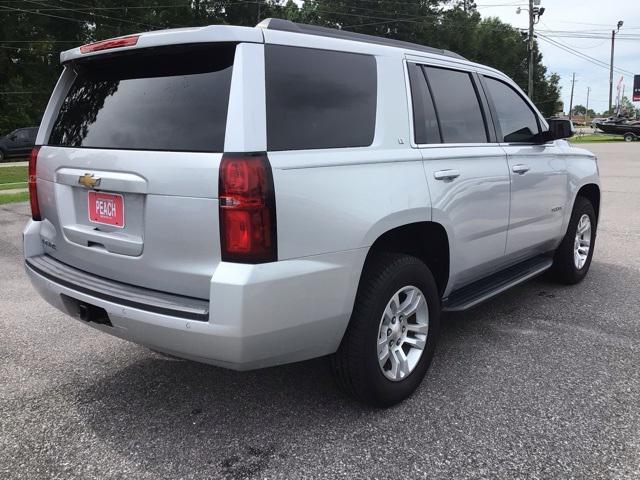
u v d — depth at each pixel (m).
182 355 2.68
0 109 37.50
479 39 58.47
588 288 5.45
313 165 2.67
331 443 2.88
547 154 4.68
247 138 2.48
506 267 4.56
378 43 3.30
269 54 2.64
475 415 3.12
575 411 3.15
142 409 3.25
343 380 3.06
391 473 2.63
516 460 2.72
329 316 2.76
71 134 3.24
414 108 3.36
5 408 3.27
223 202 2.46
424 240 3.57
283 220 2.53
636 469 2.64
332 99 2.88
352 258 2.81
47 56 40.59
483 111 4.04
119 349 4.11
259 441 2.91
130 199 2.79
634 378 3.54
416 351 3.37
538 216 4.55
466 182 3.59
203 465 2.71
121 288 2.86
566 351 3.96
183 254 2.62
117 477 2.63
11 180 17.58
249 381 3.58
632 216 9.36
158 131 2.74
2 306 5.09
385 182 3.00
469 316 4.71
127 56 2.96
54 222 3.34
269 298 2.50
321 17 51.47
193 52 2.72
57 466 2.72
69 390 3.49
